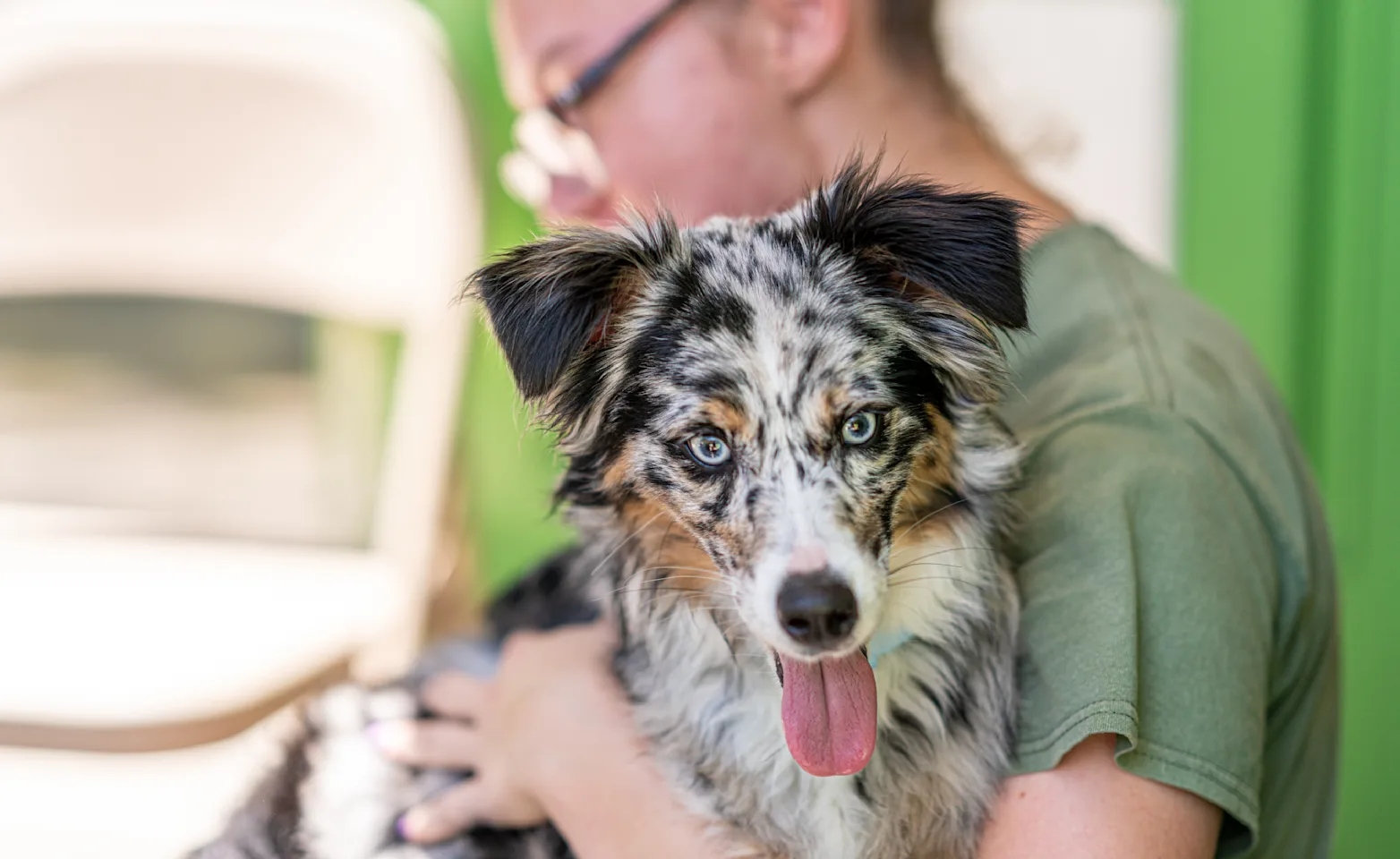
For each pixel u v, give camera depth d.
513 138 3.00
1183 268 2.79
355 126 2.61
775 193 1.68
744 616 1.27
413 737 1.70
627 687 1.50
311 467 3.26
